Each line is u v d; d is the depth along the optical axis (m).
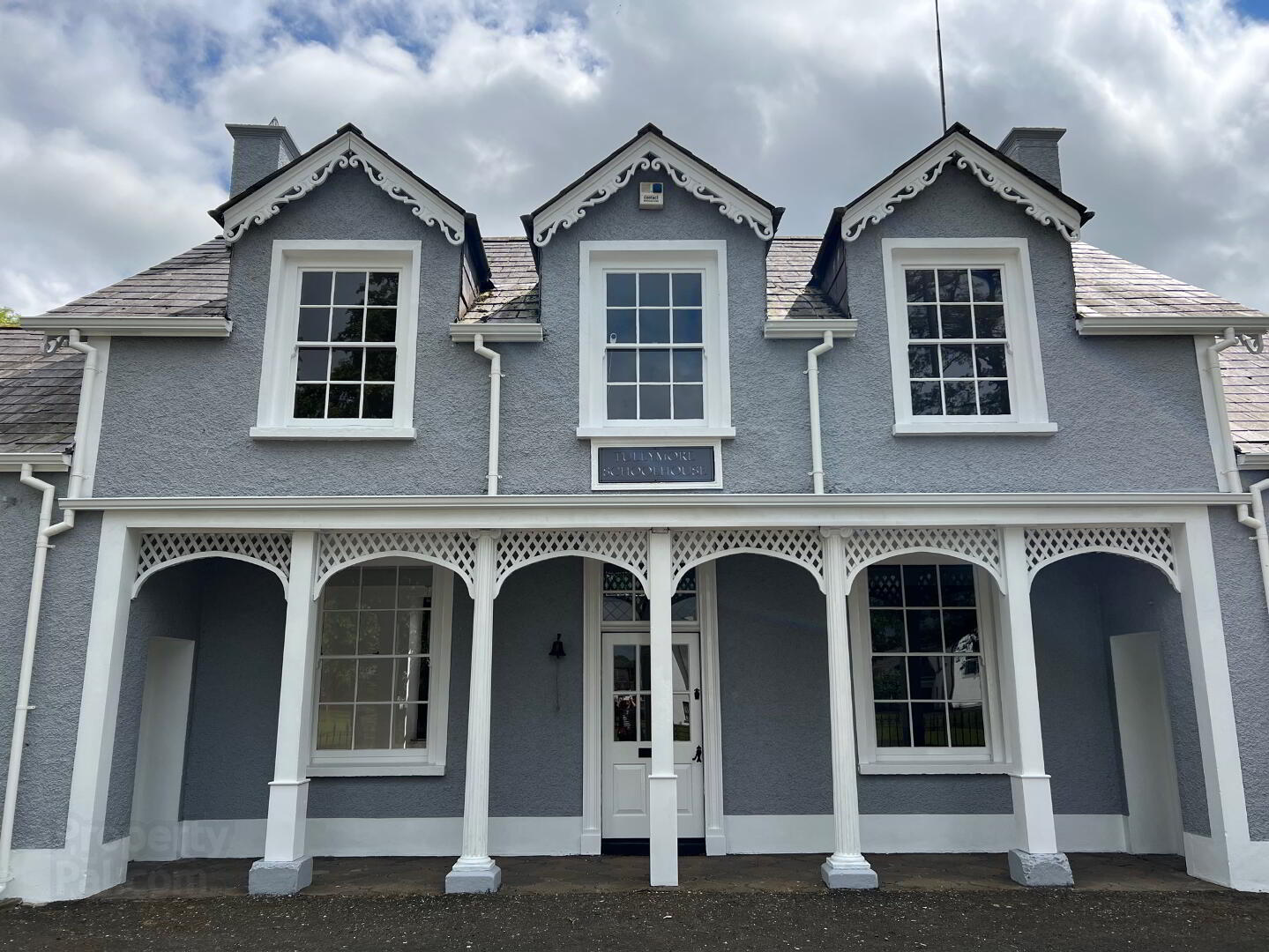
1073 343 8.63
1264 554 8.05
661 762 7.74
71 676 7.69
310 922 6.73
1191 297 9.20
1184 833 8.12
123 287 9.20
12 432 8.34
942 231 8.82
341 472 8.24
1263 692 7.85
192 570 9.21
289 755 7.70
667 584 8.00
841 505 7.99
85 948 6.18
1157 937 6.35
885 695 9.30
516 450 8.32
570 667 9.27
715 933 6.45
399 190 8.70
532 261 10.77
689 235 8.77
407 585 9.54
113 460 8.19
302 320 8.74
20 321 8.23
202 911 7.01
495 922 6.71
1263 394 9.19
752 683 9.24
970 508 8.06
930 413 8.64
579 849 8.92
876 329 8.62
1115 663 9.25
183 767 9.02
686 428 8.40
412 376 8.43
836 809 7.81
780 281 9.89
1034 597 9.50
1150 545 8.24
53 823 7.46
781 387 8.48
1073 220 8.74
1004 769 9.03
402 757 9.20
